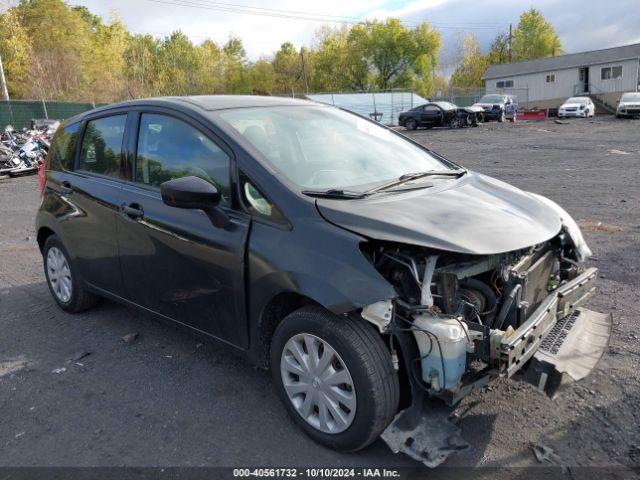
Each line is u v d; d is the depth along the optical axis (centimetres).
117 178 419
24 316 504
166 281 375
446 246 273
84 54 4822
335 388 291
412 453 268
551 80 5409
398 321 281
